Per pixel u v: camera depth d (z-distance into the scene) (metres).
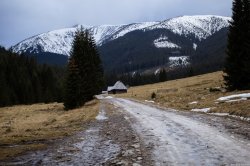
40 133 22.70
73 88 60.09
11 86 138.62
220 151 13.96
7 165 13.00
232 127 21.00
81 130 23.66
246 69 49.06
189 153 13.89
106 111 41.00
